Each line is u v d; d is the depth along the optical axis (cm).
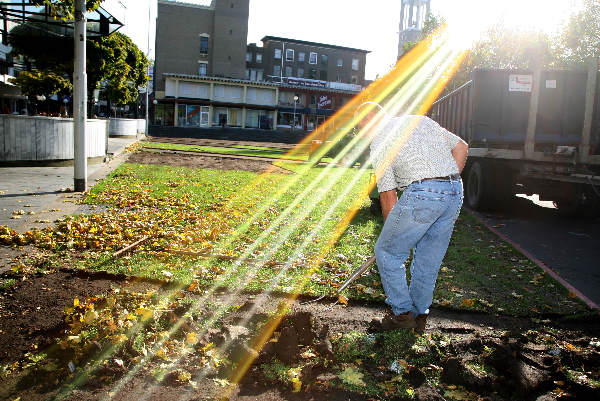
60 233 544
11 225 586
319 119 6500
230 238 585
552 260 579
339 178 1370
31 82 2011
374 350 297
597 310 389
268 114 6244
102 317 303
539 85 874
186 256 492
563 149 836
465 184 1116
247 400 243
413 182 309
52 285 390
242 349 279
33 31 1330
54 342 290
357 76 7638
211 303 364
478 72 905
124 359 272
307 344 297
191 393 246
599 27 1673
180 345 287
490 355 288
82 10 857
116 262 457
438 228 320
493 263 530
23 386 248
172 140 3272
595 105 853
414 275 334
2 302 349
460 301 401
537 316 380
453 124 1162
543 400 251
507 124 908
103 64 2100
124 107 6153
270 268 466
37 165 1277
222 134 4662
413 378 270
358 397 251
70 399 238
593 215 920
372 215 773
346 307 378
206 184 1094
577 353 299
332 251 541
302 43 7256
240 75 6456
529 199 1242
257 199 910
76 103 872
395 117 326
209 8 6334
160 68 6350
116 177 1129
